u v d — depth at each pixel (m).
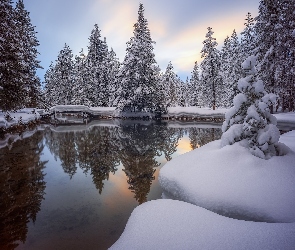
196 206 5.62
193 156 8.88
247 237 4.15
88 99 45.47
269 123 7.74
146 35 38.69
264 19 25.42
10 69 21.78
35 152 15.50
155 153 15.00
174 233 4.50
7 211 7.40
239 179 6.40
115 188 9.16
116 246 4.32
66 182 9.93
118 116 40.38
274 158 7.01
